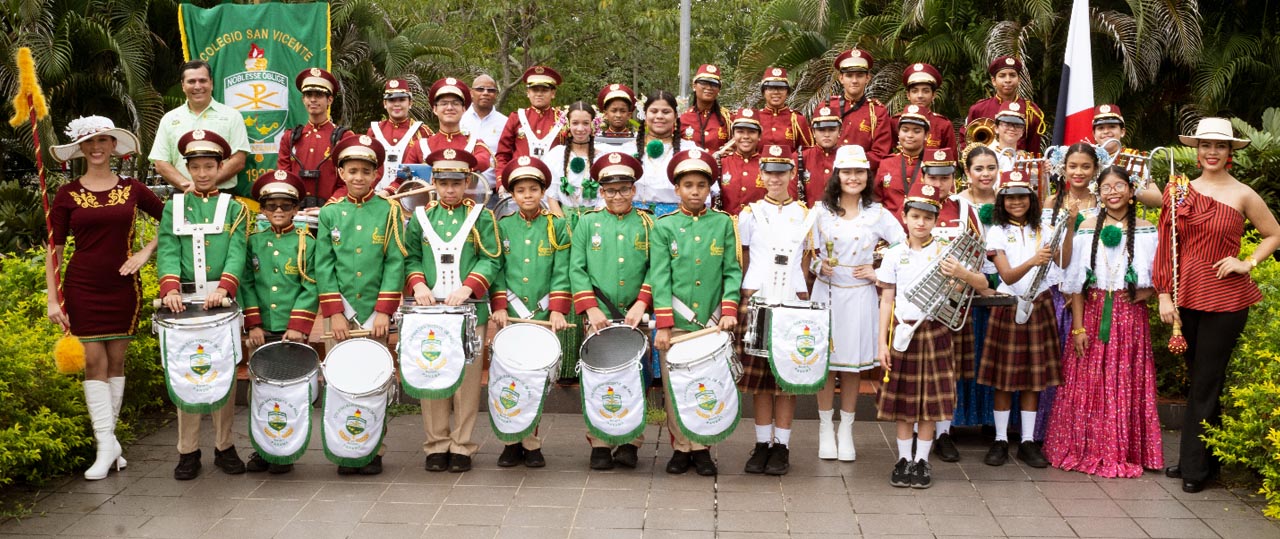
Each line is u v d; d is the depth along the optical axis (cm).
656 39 2409
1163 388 730
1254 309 653
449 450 602
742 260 627
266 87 861
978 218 601
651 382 686
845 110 812
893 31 1442
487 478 583
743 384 592
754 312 576
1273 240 559
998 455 615
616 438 575
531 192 601
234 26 863
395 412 719
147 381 706
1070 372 611
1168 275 573
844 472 596
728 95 1975
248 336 610
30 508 532
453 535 495
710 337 575
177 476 582
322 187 764
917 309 568
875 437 671
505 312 607
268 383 575
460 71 1877
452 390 568
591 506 536
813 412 712
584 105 694
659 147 687
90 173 595
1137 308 600
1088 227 612
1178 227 569
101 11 1435
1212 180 570
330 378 571
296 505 538
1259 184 956
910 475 570
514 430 580
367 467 588
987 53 1267
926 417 566
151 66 1507
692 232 589
